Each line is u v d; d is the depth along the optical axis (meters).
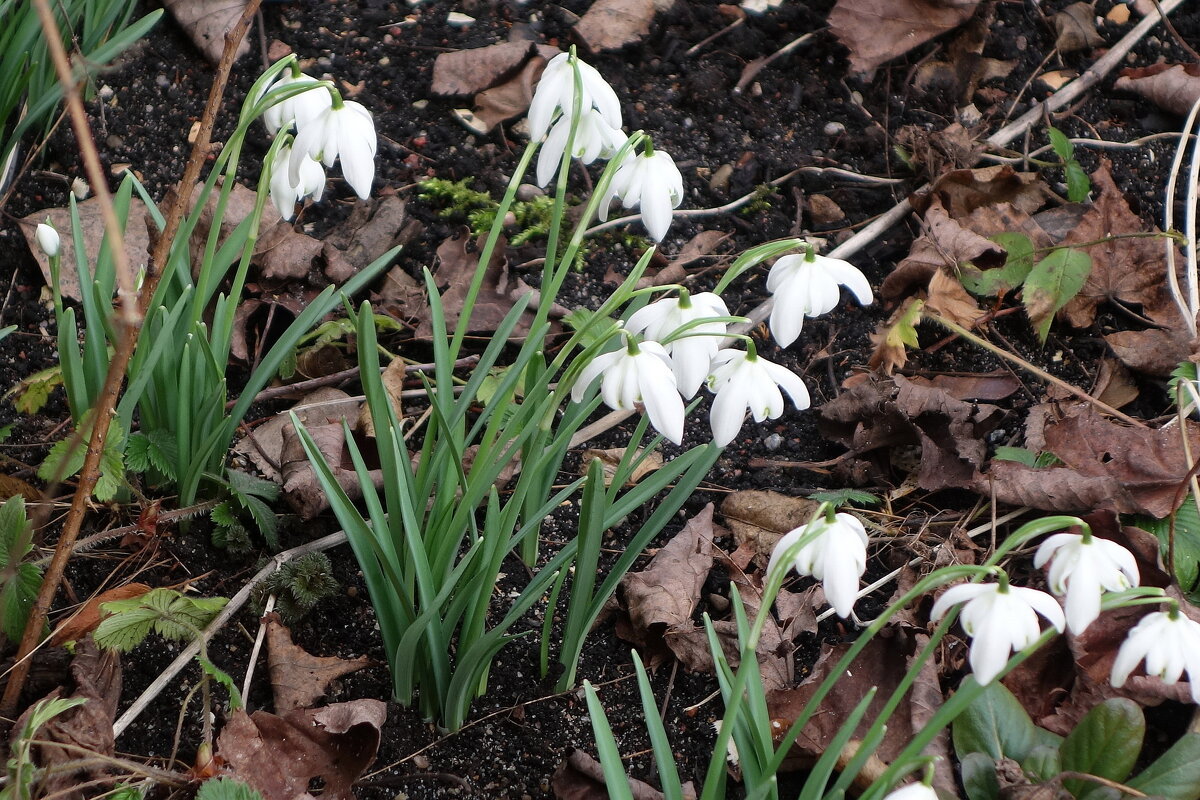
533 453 1.00
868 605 1.11
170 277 1.07
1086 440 1.15
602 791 1.05
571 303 1.23
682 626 1.09
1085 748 1.01
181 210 1.02
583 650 1.10
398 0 1.44
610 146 1.02
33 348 1.18
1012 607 0.91
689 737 1.07
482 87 1.34
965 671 1.08
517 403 1.17
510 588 1.11
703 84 1.37
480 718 1.07
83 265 1.06
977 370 1.21
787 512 1.14
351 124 1.00
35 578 1.03
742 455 1.18
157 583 1.10
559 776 1.05
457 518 1.02
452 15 1.43
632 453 1.04
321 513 1.12
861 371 1.21
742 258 0.99
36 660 1.04
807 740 1.06
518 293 1.22
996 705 1.04
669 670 1.09
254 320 1.21
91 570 1.09
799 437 1.19
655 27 1.43
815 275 0.98
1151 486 1.12
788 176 1.30
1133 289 1.23
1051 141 1.26
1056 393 1.19
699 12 1.45
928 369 1.21
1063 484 1.12
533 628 1.10
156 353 1.06
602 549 1.13
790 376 0.97
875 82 1.40
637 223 1.27
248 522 1.12
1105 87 1.41
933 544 1.13
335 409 1.17
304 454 1.13
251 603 1.09
